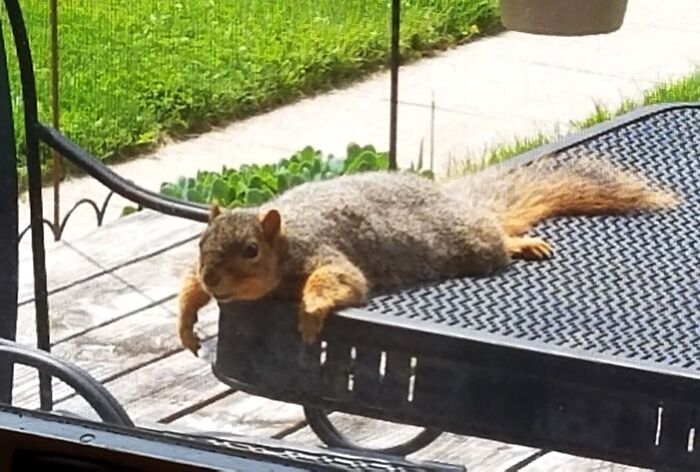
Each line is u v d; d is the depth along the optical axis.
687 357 2.20
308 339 2.38
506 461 2.17
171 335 2.34
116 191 2.51
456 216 2.59
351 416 2.29
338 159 2.59
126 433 1.60
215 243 2.48
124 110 2.46
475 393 2.23
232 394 2.25
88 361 2.22
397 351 2.31
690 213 2.67
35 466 1.54
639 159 2.69
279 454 1.70
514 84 2.40
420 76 2.42
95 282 2.40
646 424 2.15
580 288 2.47
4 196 2.54
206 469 1.51
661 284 2.47
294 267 2.51
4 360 2.06
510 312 2.39
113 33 2.45
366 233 2.56
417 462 1.95
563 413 2.20
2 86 2.55
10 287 2.43
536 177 2.71
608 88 2.38
